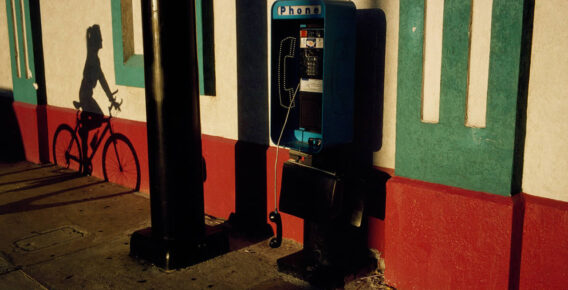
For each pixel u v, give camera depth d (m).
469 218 2.94
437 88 3.07
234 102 4.53
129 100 5.57
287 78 3.79
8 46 7.41
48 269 3.77
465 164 2.97
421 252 3.19
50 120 6.85
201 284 3.53
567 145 2.70
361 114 3.62
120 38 5.30
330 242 3.46
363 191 3.40
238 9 4.32
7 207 5.17
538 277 2.83
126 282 3.55
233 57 4.45
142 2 3.62
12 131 7.44
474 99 2.92
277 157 3.81
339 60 3.29
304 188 3.50
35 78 6.84
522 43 2.68
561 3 2.63
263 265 3.81
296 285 3.49
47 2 6.56
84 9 5.96
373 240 3.67
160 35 3.59
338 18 3.23
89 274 3.68
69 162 6.68
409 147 3.22
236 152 4.49
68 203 5.29
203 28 4.52
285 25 3.75
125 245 4.21
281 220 4.02
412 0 3.06
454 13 2.89
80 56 6.19
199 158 3.86
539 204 2.78
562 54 2.66
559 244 2.72
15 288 3.47
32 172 6.53
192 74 3.74
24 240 4.33
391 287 3.39
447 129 3.02
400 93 3.21
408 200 3.20
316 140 3.59
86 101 6.25
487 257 2.89
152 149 3.74
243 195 4.51
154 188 3.78
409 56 3.12
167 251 3.73
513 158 2.79
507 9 2.69
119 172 5.86
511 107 2.74
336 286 3.40
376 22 3.43
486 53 2.83
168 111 3.66
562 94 2.68
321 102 3.53
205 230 4.04
